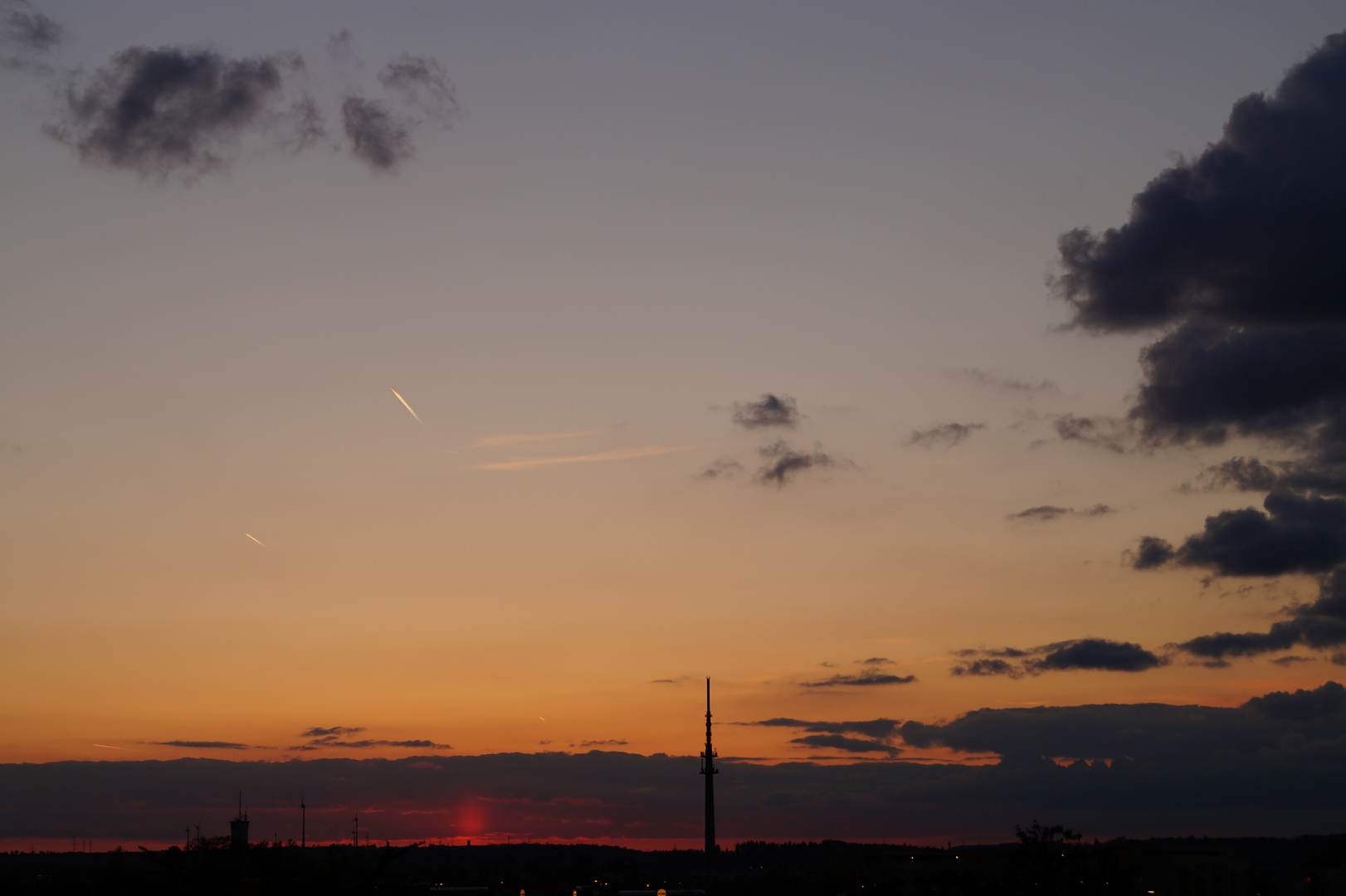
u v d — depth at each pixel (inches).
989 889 7027.6
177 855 2928.2
